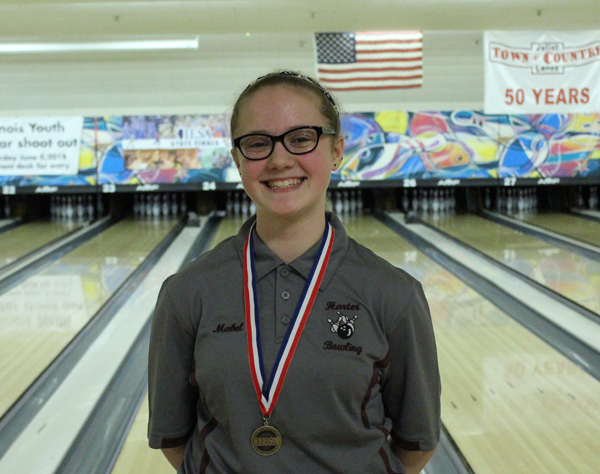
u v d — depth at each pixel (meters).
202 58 6.30
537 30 4.96
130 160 6.43
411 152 6.58
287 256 1.15
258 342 1.08
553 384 2.73
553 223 6.74
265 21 4.81
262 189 1.10
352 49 5.05
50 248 5.69
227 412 1.07
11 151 6.36
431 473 2.10
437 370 1.23
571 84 4.99
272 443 1.06
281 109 1.07
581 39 4.94
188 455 1.20
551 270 4.70
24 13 4.62
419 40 5.06
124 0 4.36
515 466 2.09
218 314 1.11
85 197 7.59
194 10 4.58
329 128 1.11
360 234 6.49
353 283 1.11
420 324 1.13
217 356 1.08
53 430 2.39
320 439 1.06
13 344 3.26
